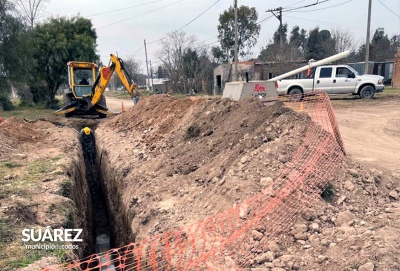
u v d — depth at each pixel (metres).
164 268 4.11
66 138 12.11
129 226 6.52
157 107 13.23
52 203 5.84
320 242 3.91
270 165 5.50
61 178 7.15
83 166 11.39
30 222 5.12
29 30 25.33
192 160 7.47
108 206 10.14
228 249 4.11
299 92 16.17
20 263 4.04
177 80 39.25
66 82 31.31
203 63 38.69
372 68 32.50
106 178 10.73
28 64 25.31
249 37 44.28
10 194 6.05
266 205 4.63
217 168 6.48
